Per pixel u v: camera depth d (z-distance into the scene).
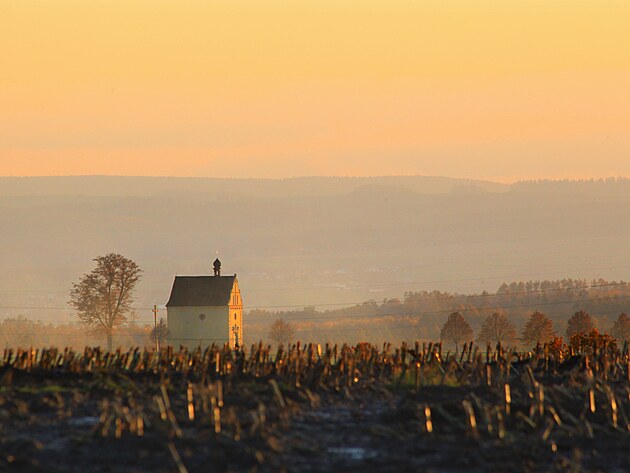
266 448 80.06
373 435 86.81
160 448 79.31
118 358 123.12
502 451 82.56
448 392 106.94
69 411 91.75
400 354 132.12
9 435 83.06
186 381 108.88
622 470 77.69
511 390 107.88
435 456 80.62
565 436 88.94
